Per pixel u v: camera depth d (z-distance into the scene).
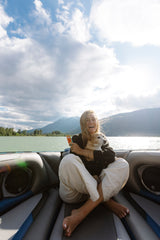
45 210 1.05
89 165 1.13
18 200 1.14
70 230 0.81
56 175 1.61
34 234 0.80
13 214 0.99
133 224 0.88
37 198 1.25
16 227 0.84
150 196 1.23
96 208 1.08
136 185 1.33
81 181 1.02
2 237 0.75
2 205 1.03
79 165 1.01
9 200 1.09
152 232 0.83
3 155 1.28
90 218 0.95
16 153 1.42
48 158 1.62
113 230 0.84
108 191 1.00
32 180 1.31
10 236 0.76
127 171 1.10
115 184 1.04
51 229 0.90
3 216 0.96
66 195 1.12
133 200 1.22
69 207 1.11
